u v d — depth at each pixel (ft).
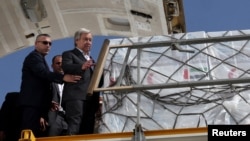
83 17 49.57
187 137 27.30
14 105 34.27
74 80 31.60
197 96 30.55
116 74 31.96
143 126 30.04
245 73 30.99
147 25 49.93
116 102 31.01
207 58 31.60
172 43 28.55
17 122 33.81
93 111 32.45
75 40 33.32
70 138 27.96
